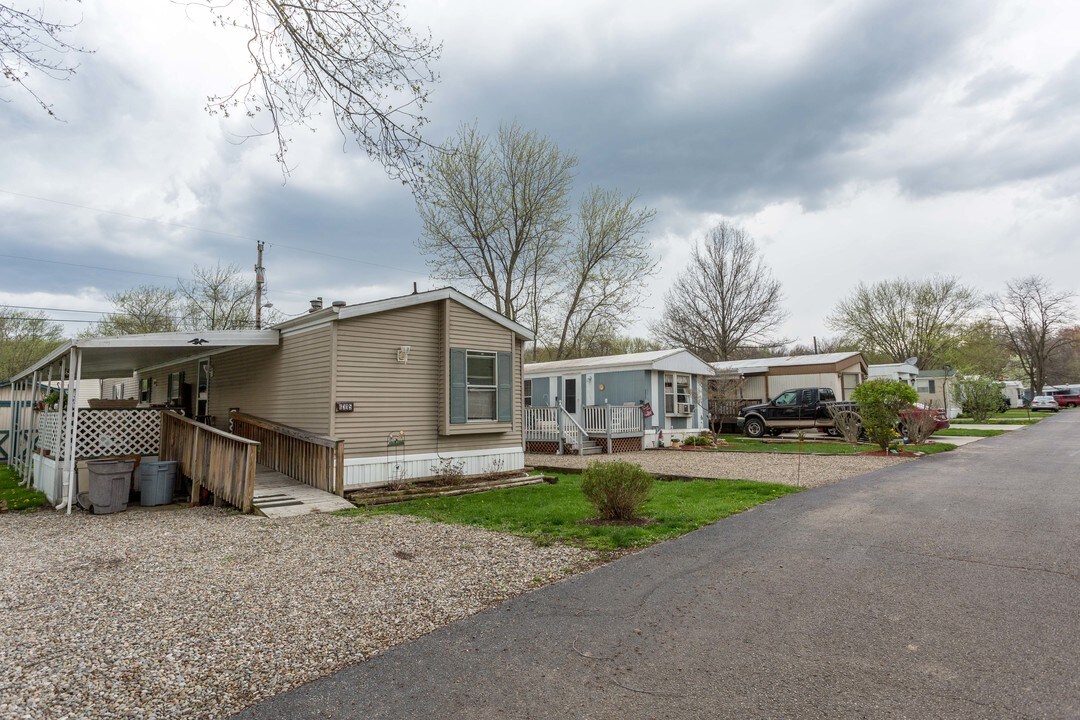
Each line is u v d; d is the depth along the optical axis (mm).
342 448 9219
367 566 5375
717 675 3090
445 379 10789
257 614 4156
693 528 6633
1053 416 31375
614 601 4301
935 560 5125
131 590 4730
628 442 17797
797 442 19203
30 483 12047
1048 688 2842
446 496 9734
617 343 36156
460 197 23531
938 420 19906
